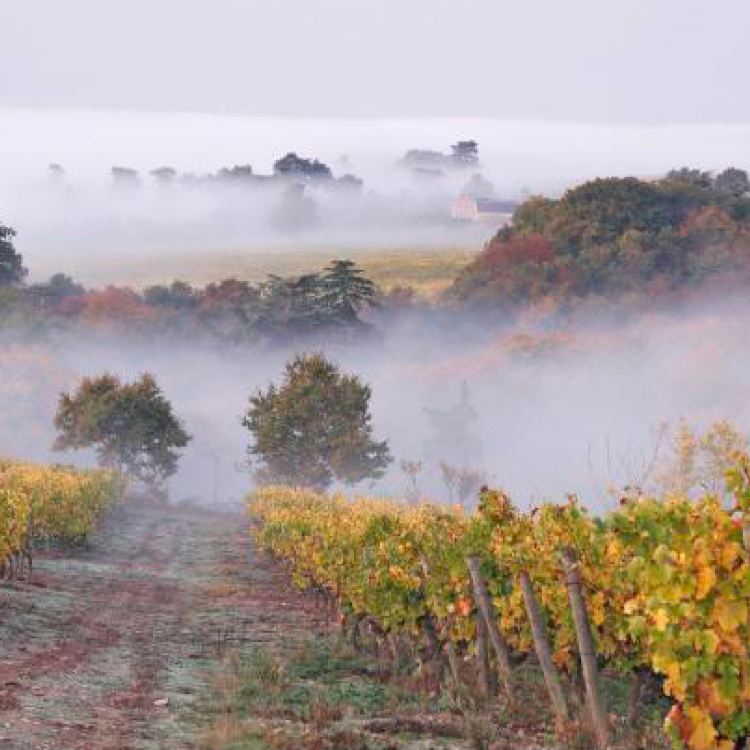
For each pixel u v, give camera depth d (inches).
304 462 5241.1
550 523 868.0
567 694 924.6
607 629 817.5
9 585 1662.2
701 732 541.3
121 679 999.6
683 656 544.4
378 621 1237.1
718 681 535.8
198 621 1533.0
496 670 1002.1
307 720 837.2
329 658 1216.2
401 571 1099.9
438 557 1082.7
